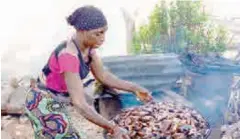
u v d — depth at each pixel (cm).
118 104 338
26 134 386
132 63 379
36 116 247
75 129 247
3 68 477
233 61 411
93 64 273
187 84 374
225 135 329
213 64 399
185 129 274
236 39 468
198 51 459
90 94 362
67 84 235
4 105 424
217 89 373
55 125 245
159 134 272
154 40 485
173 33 479
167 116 290
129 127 281
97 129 367
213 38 469
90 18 233
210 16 484
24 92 434
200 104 356
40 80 250
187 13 485
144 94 295
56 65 239
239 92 364
